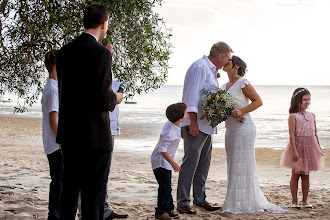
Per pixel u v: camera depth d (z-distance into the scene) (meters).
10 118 35.97
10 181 7.04
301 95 5.33
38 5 4.38
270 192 7.07
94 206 2.78
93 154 2.73
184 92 4.86
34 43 4.25
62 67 2.83
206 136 4.79
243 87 4.83
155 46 5.88
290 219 4.47
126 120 34.78
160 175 4.44
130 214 4.73
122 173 9.79
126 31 5.32
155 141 20.33
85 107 2.70
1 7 4.45
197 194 4.99
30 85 5.57
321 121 31.62
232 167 4.87
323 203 5.65
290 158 5.34
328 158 14.26
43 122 3.72
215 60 4.86
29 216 4.28
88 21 2.89
